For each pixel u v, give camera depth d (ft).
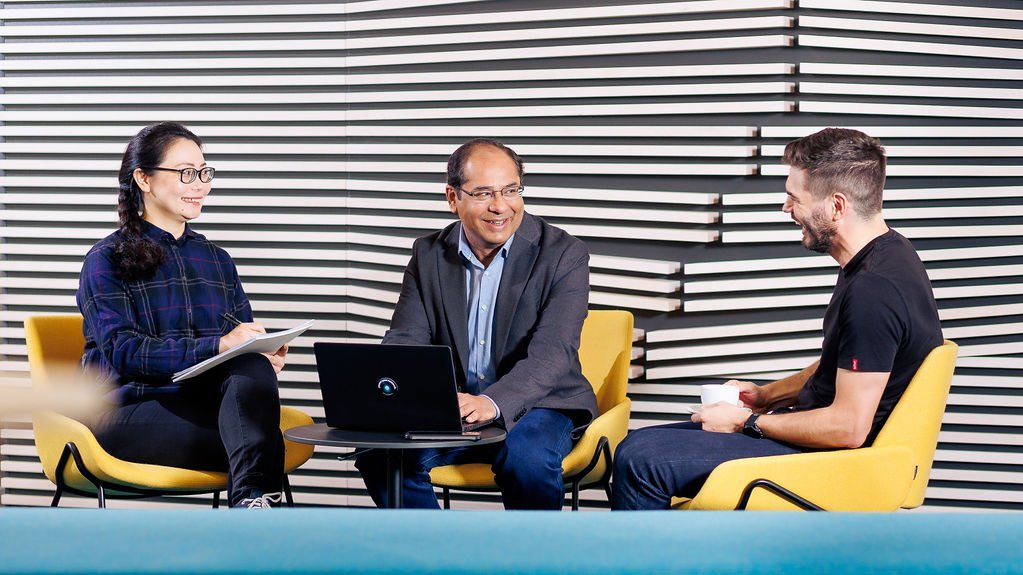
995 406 12.00
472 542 2.50
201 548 2.44
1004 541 2.54
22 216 14.70
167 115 14.28
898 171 11.80
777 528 2.61
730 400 8.82
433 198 13.34
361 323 13.84
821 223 8.44
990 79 11.73
